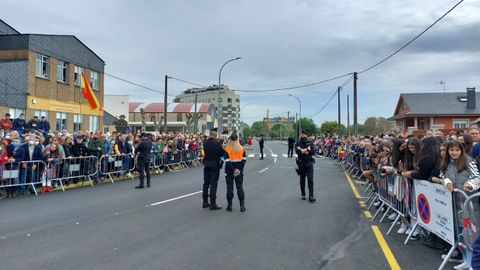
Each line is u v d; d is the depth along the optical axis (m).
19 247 6.34
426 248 6.50
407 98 43.59
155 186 14.23
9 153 12.00
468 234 5.22
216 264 5.58
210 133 9.90
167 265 5.51
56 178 13.27
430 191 6.22
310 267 5.52
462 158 6.00
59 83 29.50
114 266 5.45
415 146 7.25
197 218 8.68
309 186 11.11
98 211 9.39
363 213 9.45
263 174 19.20
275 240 6.89
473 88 40.91
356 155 18.34
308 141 11.39
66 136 14.06
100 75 35.34
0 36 26.36
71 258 5.79
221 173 19.33
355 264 5.68
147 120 87.00
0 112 23.73
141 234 7.23
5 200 11.03
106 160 15.53
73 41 31.14
